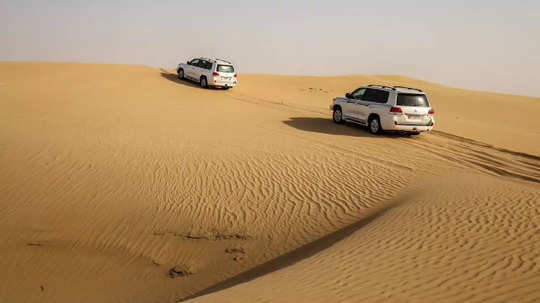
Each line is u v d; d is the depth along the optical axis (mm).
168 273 7941
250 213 9812
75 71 33656
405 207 8578
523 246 6359
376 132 17219
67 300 7312
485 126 25516
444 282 5312
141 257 8555
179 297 6934
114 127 17078
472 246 6434
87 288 7660
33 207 10336
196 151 13828
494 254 6109
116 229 9484
